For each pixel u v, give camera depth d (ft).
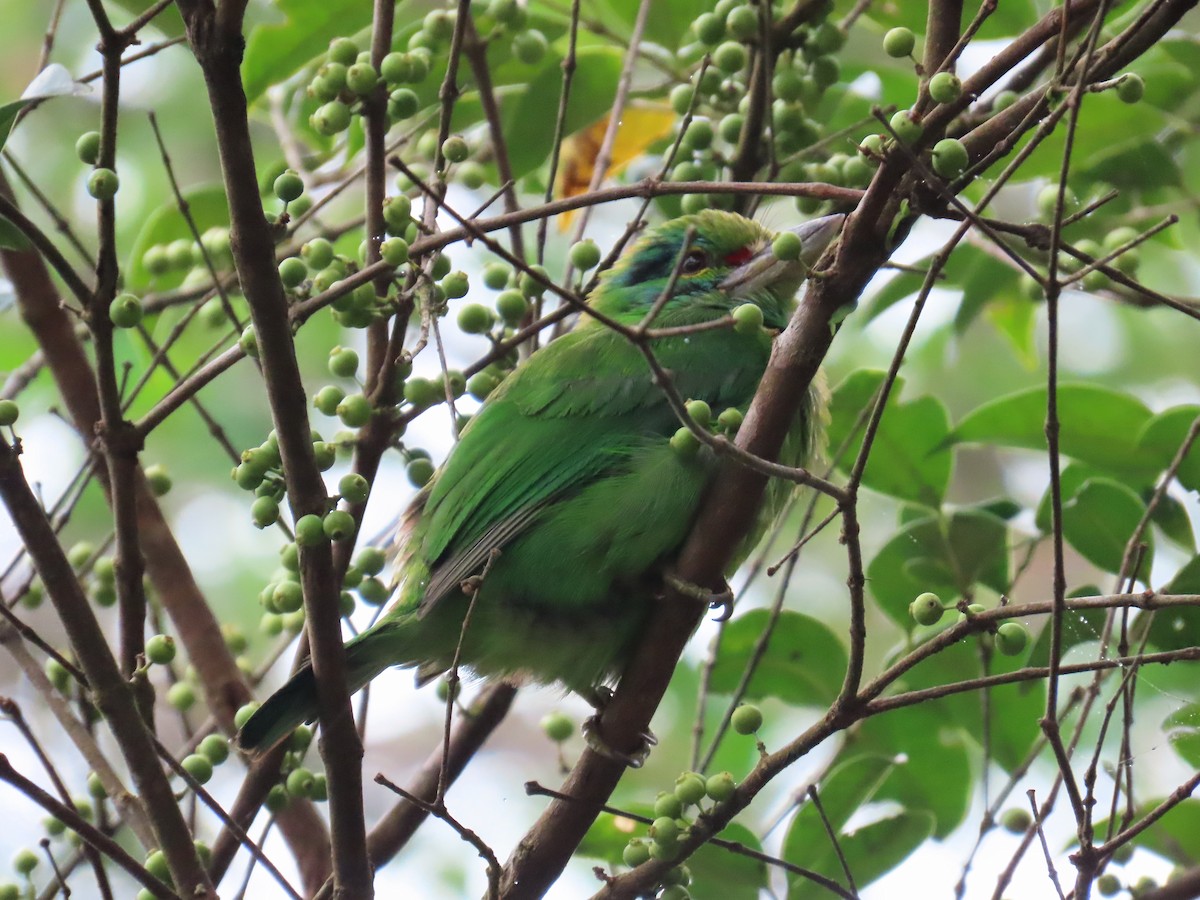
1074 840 27.37
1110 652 27.84
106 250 21.86
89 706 26.61
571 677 27.63
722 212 32.01
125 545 23.86
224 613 51.67
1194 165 37.27
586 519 26.00
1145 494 28.84
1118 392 28.53
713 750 25.31
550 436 27.40
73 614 21.12
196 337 42.86
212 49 18.45
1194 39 30.63
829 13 30.83
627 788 45.68
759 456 22.68
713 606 26.02
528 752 54.49
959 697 29.12
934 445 29.81
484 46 30.48
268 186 27.32
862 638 20.02
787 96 30.63
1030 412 29.22
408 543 29.27
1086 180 31.91
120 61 21.31
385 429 24.76
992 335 51.98
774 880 27.96
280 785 25.58
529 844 23.34
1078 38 28.81
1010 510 30.27
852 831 28.73
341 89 25.27
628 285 31.96
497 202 38.29
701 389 28.37
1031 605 20.04
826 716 20.72
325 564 20.81
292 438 20.45
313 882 27.76
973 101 20.53
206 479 52.49
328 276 23.67
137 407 43.09
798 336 22.15
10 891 23.43
